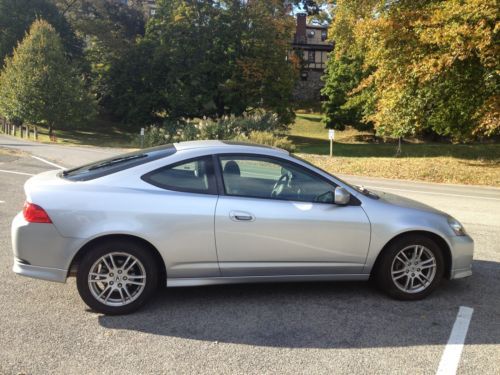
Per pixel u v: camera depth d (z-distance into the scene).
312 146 43.62
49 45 40.44
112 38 56.62
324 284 5.43
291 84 49.44
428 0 20.05
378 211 4.88
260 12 49.25
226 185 4.71
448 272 5.12
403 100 20.41
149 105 52.81
